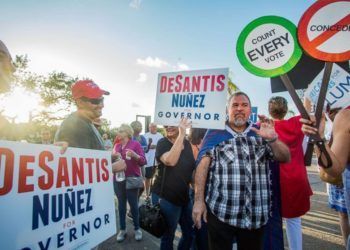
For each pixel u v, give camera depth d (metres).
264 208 1.96
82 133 1.93
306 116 1.46
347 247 1.47
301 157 2.58
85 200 1.70
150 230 2.41
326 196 6.93
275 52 1.64
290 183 2.47
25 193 1.32
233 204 1.91
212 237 2.01
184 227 2.66
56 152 1.54
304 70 2.63
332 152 1.36
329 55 1.44
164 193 2.46
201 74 2.28
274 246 2.46
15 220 1.26
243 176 1.93
